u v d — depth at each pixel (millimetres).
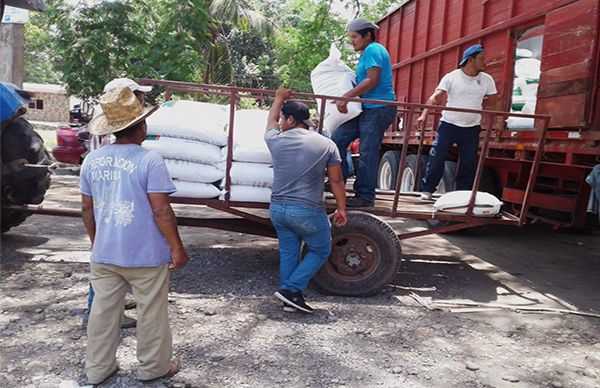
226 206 4902
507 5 6902
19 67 9133
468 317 4527
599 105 5199
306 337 3908
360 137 5270
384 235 4816
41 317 4055
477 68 5969
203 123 4855
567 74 5590
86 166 3121
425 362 3607
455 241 7625
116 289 3100
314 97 4805
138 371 3174
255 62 30453
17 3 7500
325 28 22062
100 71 13000
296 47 22859
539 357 3789
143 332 3092
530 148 6176
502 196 7414
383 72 5137
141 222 2990
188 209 9289
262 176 4852
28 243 6207
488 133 5121
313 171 4234
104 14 12727
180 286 4945
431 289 5285
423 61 9531
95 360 3094
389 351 3746
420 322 4336
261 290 4926
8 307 4242
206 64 14711
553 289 5469
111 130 3020
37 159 5988
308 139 4270
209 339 3803
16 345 3580
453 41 8328
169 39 13414
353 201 5227
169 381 3193
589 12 5293
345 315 4410
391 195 6590
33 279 4934
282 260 4469
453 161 7820
